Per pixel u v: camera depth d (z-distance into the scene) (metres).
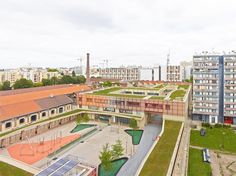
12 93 81.50
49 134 68.00
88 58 153.62
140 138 66.88
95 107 90.06
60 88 102.00
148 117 84.38
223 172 46.97
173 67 188.75
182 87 122.69
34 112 71.25
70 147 58.38
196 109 89.00
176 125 70.81
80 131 71.69
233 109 83.69
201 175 45.34
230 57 82.75
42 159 50.31
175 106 74.38
